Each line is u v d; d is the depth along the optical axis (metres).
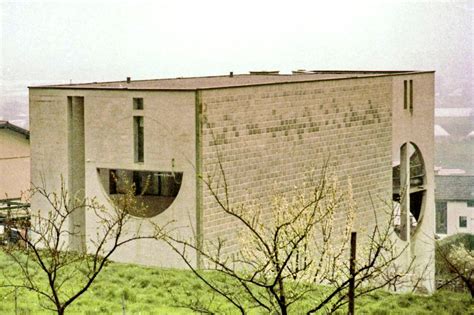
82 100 75.62
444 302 59.94
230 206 71.75
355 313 56.16
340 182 82.38
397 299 59.69
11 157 100.31
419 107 92.94
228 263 69.56
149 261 71.50
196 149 70.19
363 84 85.38
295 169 77.81
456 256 82.75
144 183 74.50
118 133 72.94
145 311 52.31
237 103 72.88
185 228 70.50
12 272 58.34
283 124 76.88
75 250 69.69
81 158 75.94
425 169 94.25
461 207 138.38
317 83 80.19
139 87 74.19
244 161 73.38
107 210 71.56
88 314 50.59
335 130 82.00
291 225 44.75
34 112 77.00
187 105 70.38
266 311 51.19
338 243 74.81
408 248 90.31
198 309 47.62
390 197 88.44
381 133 87.56
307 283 47.59
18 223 62.59
